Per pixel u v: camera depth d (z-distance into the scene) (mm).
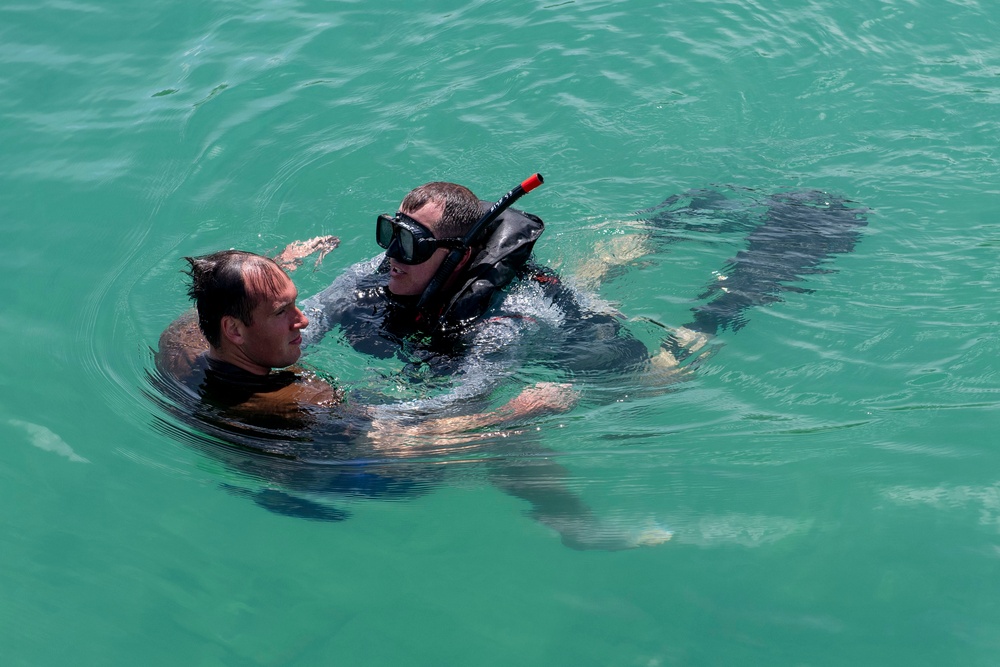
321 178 5234
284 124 5695
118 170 5332
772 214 4867
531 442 3535
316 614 2934
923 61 6121
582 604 2938
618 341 3939
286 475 3395
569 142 5512
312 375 3664
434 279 3859
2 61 6379
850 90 5859
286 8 6898
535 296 3992
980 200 4887
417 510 3289
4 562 3078
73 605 2947
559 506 3283
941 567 2967
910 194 4973
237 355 3445
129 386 3771
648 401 3703
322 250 4656
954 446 3422
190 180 5250
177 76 6207
